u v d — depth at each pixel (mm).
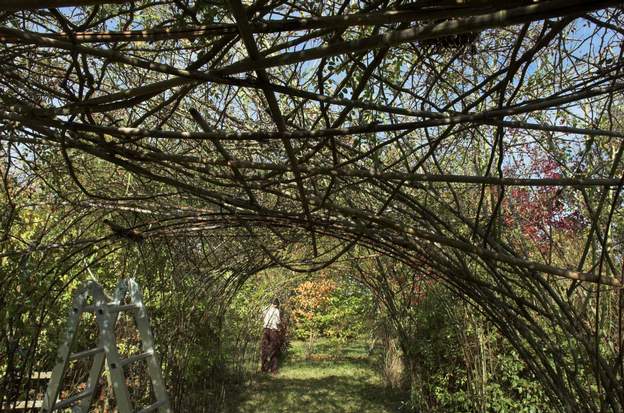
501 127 1650
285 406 7754
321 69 1671
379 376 9438
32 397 4531
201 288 5934
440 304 5734
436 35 1083
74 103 1752
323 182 3217
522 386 5258
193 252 5734
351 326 11703
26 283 3480
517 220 3436
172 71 1434
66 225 4215
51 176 3609
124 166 2199
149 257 5027
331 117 2896
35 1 1022
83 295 3303
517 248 3477
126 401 3238
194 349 6191
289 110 2992
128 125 2584
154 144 3248
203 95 3035
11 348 3381
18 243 3566
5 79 2193
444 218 3588
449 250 3855
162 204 3338
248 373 9898
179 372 5750
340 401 7969
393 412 7266
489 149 3406
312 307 12398
